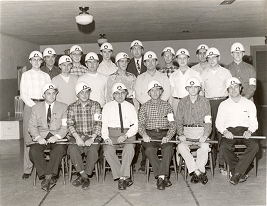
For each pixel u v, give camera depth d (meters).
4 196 4.71
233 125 5.29
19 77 11.05
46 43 12.42
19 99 10.22
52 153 4.96
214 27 10.06
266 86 14.05
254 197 4.42
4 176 5.69
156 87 5.18
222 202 4.27
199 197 4.48
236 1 6.72
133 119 5.24
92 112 5.22
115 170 5.02
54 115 5.22
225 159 5.16
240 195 4.51
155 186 4.99
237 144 5.23
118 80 5.78
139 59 6.34
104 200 4.46
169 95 5.80
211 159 5.27
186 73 5.81
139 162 6.41
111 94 5.76
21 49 11.11
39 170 4.94
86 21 6.61
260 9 7.51
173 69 6.17
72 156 4.99
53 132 5.22
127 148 4.98
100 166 5.70
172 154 4.99
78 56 6.12
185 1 6.54
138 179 5.36
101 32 10.10
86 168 5.03
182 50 5.82
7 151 7.67
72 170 5.65
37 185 5.18
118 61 5.75
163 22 8.80
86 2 6.23
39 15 7.27
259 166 5.86
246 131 5.07
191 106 5.29
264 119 11.15
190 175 5.46
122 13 7.40
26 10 6.72
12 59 10.36
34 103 5.43
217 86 5.73
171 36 11.81
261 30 11.20
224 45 13.08
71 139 5.23
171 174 5.55
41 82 5.54
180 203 4.28
